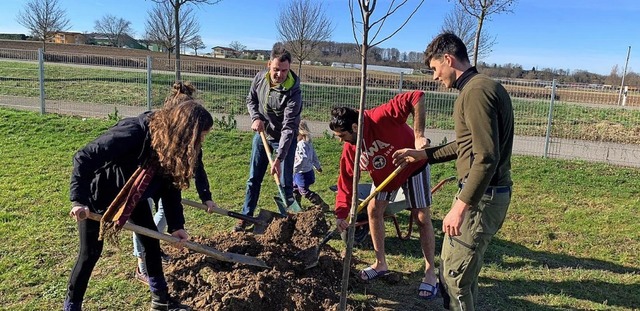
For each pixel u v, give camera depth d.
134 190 3.15
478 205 3.16
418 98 4.17
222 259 4.01
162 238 3.49
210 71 17.03
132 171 3.28
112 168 3.27
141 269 4.21
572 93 13.23
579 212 6.97
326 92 14.48
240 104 15.52
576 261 5.41
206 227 5.70
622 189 8.17
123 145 3.11
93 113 13.55
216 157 8.99
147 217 3.59
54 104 14.58
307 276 4.39
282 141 5.25
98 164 3.08
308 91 14.57
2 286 4.07
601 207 7.27
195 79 16.33
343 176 4.28
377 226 4.50
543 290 4.64
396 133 4.20
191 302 3.92
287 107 5.30
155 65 16.47
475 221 3.18
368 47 3.09
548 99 13.20
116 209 3.16
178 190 3.59
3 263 4.45
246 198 5.63
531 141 12.69
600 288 4.74
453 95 13.27
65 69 20.91
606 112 13.66
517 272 5.00
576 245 5.84
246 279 4.03
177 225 3.65
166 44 30.31
